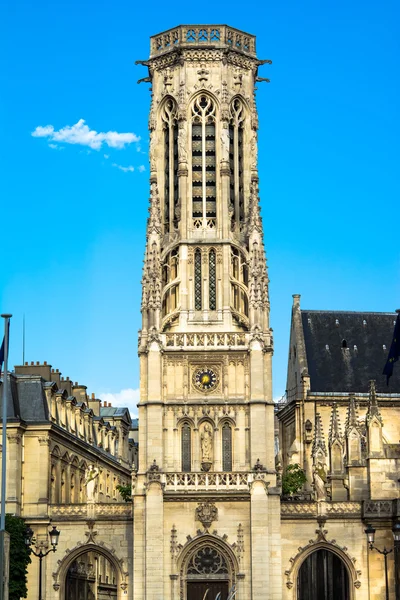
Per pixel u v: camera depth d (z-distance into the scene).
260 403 96.12
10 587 86.81
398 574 93.00
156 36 107.25
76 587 109.56
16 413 98.00
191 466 96.00
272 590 93.31
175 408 97.00
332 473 108.00
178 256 101.75
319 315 127.81
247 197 104.38
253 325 98.12
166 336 98.31
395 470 100.94
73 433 113.44
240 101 106.06
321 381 121.88
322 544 96.12
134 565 93.62
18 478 96.88
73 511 97.81
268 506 94.31
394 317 128.62
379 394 120.38
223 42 104.94
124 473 145.62
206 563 93.56
